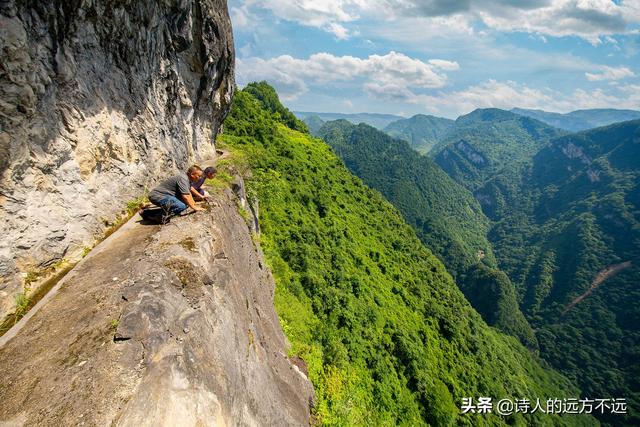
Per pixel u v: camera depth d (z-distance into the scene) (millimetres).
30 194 5758
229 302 7516
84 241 7000
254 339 9102
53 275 6059
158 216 8422
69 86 6871
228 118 44219
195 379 4613
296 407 11195
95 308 5125
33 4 5707
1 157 5125
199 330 5320
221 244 8555
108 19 8055
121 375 4145
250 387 7230
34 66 5668
